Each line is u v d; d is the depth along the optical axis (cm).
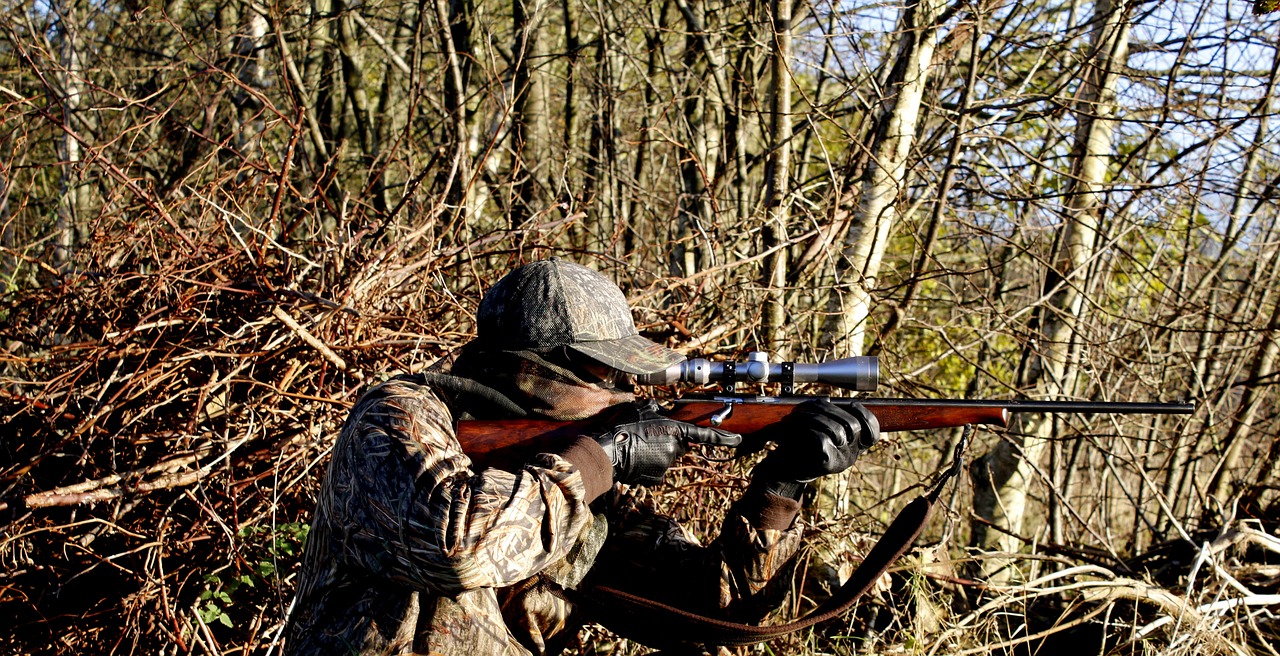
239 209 505
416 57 696
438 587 211
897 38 668
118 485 373
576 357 246
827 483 521
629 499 274
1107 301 768
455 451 226
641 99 842
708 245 541
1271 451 630
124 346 405
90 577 393
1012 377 723
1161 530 743
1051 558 510
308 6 1000
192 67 971
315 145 838
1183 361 743
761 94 815
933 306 816
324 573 231
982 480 686
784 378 257
